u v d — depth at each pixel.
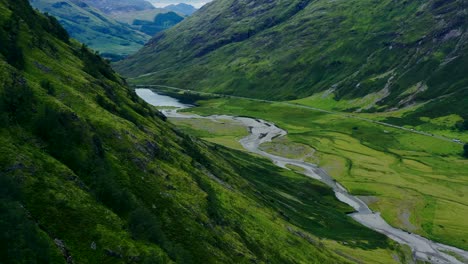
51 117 79.06
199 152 154.00
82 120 87.44
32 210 61.16
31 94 82.06
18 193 60.84
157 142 122.25
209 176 131.00
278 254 107.31
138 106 146.25
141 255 65.94
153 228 73.75
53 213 63.16
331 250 136.88
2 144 67.31
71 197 67.56
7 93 77.38
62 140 78.19
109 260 62.53
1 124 71.31
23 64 101.50
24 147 70.56
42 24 143.88
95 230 65.06
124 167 89.81
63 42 148.38
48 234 59.56
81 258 59.97
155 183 92.75
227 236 94.94
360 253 143.50
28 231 55.00
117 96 139.12
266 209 137.88
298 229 137.12
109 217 69.19
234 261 86.69
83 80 117.31
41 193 64.50
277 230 120.69
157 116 174.75
